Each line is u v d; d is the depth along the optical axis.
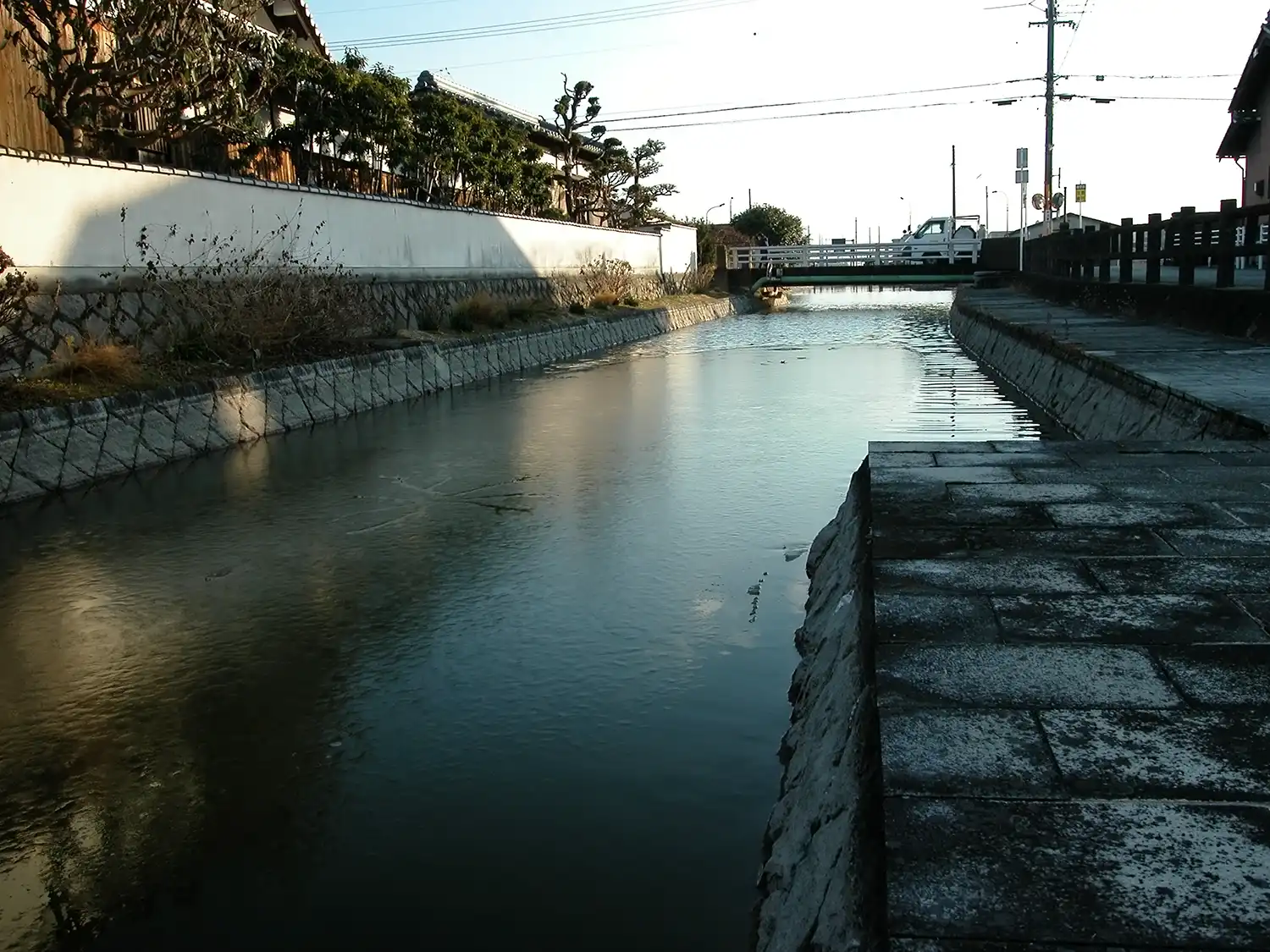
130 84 11.40
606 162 34.66
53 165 9.76
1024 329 14.23
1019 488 4.62
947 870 1.73
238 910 2.94
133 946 2.79
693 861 3.06
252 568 6.21
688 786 3.50
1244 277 17.98
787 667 4.52
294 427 11.23
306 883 3.05
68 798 3.61
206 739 4.02
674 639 4.90
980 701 2.40
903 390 14.09
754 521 7.05
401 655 4.81
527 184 25.88
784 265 42.03
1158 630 2.81
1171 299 12.98
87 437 8.66
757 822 3.26
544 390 14.77
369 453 9.86
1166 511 4.12
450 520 7.24
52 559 6.49
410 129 18.64
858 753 2.45
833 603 4.38
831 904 2.05
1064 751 2.14
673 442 10.31
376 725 4.08
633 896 2.91
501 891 2.96
